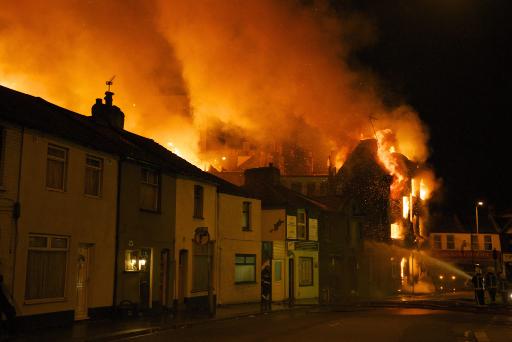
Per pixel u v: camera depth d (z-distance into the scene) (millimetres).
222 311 22953
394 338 14484
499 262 59156
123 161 20234
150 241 21625
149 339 14273
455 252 64562
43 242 16359
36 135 16172
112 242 19422
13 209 15234
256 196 31250
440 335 15352
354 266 40500
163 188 22859
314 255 34844
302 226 33812
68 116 21016
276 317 21312
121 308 19219
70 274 17234
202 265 25531
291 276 32625
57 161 17234
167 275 22953
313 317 21203
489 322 19625
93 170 18953
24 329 15242
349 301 31969
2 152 15047
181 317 19906
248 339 14133
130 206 20484
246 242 29328
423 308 26672
